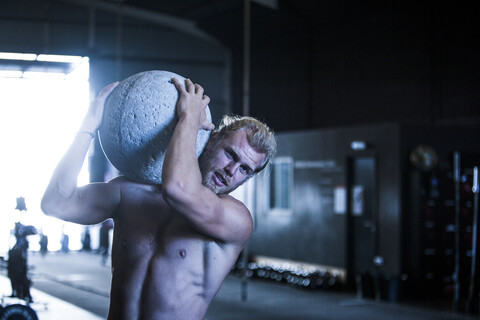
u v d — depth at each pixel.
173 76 1.99
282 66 17.36
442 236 11.44
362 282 11.39
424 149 11.33
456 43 13.08
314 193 13.47
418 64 13.87
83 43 19.02
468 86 12.80
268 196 14.91
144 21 19.33
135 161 1.97
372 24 15.02
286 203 14.47
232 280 13.85
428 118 13.62
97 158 19.48
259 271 14.05
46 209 2.00
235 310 10.07
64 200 1.99
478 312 9.76
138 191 2.08
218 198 1.89
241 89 18.45
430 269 11.33
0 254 15.07
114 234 2.12
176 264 1.94
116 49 19.23
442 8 13.38
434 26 13.54
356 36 15.48
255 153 1.96
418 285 11.23
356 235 12.49
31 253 20.30
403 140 11.49
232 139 1.95
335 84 16.08
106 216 2.10
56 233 21.11
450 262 11.47
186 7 17.77
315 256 13.36
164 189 1.80
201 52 19.55
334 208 12.89
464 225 11.56
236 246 1.99
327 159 13.13
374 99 14.95
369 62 15.11
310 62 16.84
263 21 17.00
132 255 2.00
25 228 9.18
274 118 17.44
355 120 15.52
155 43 19.41
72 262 17.55
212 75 19.53
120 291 1.99
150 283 1.94
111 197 2.08
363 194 12.30
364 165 12.40
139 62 19.33
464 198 11.60
